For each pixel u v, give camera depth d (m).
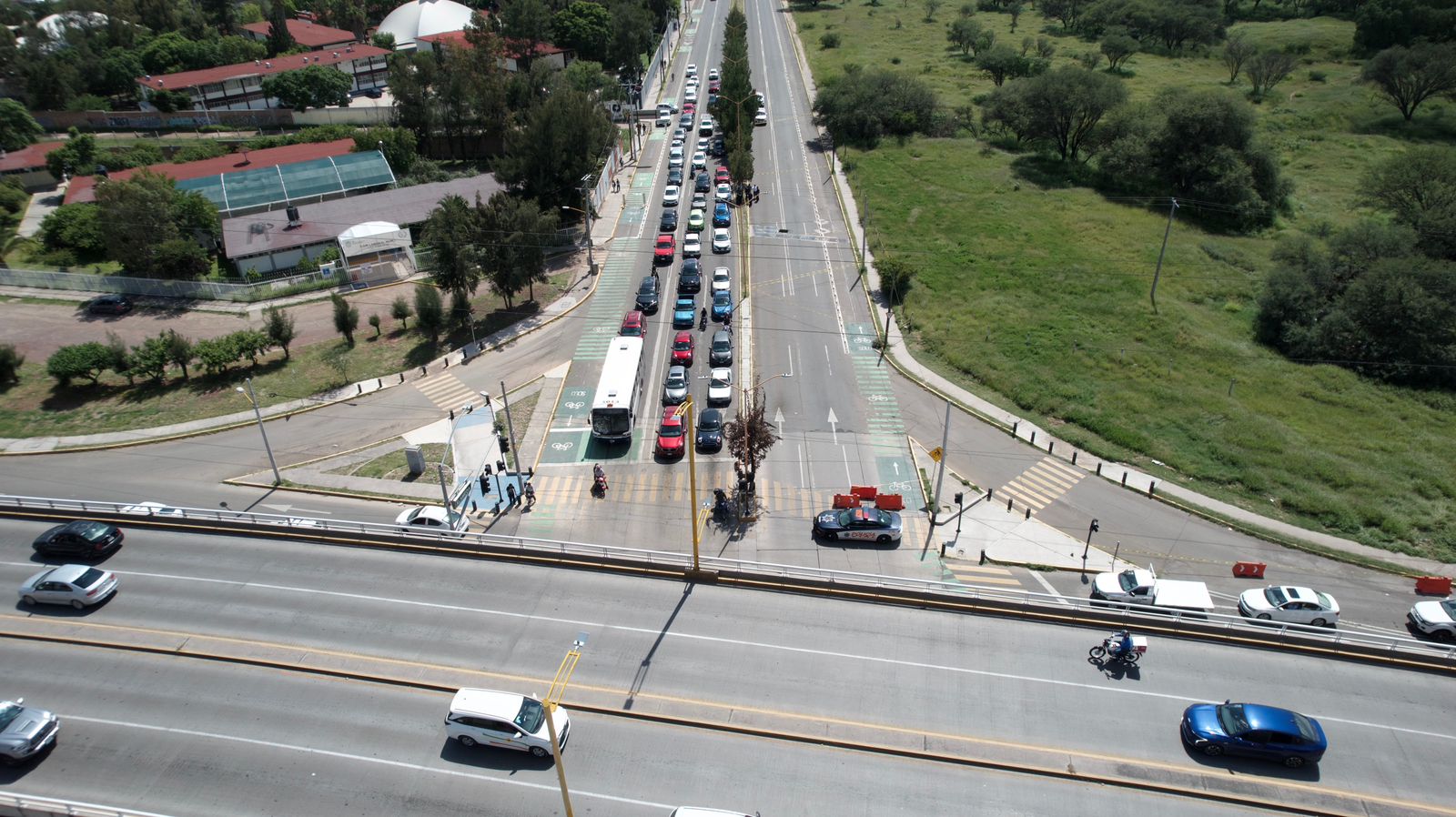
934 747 35.94
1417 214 89.38
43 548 47.94
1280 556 52.28
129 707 38.06
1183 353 74.12
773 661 40.44
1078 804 33.62
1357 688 39.34
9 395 69.81
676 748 35.94
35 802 31.86
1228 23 181.12
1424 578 48.84
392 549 48.84
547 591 45.12
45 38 154.00
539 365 72.62
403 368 72.81
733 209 100.94
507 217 77.06
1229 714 35.78
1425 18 146.00
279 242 89.81
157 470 60.41
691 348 71.69
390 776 34.62
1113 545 53.19
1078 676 39.78
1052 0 182.88
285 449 62.81
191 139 125.81
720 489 56.25
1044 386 69.38
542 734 35.06
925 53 164.25
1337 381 70.38
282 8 155.88
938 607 43.88
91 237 92.75
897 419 65.50
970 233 96.81
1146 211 103.25
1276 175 102.06
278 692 38.84
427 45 159.38
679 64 160.88
